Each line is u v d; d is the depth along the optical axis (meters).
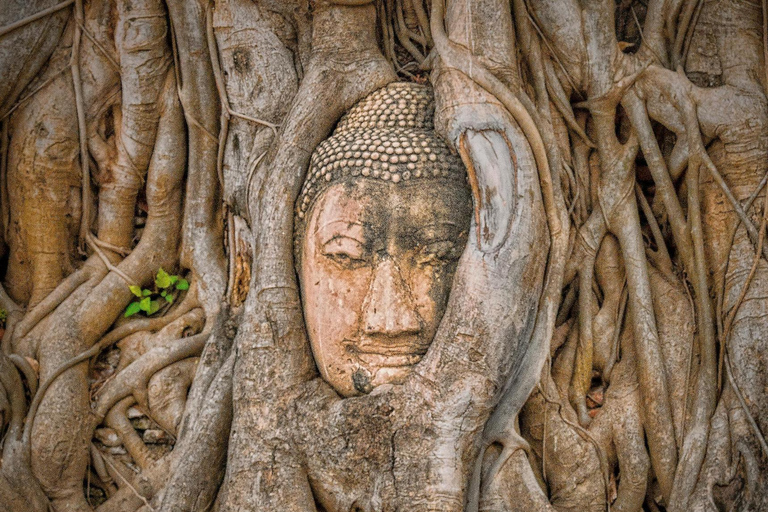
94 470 4.59
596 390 4.47
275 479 3.99
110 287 4.81
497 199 3.96
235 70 4.79
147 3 4.93
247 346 4.19
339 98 4.43
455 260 4.04
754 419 4.04
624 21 4.69
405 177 4.04
